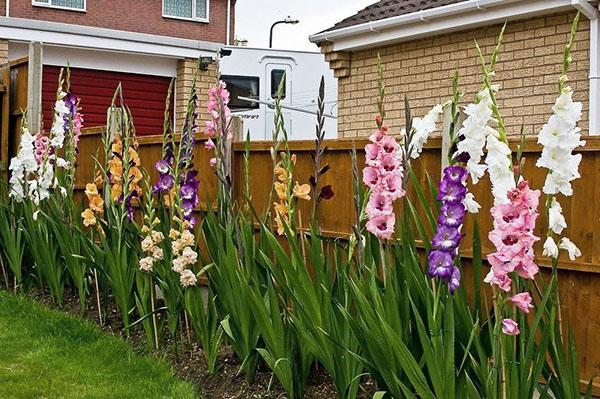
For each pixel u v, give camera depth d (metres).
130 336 5.62
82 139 7.64
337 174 4.96
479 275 3.29
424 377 3.10
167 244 5.14
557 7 7.43
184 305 4.86
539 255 3.78
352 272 3.69
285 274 4.23
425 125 3.54
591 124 7.31
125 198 5.45
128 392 4.44
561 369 3.00
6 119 8.46
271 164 5.46
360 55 9.93
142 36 12.92
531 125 7.92
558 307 3.05
